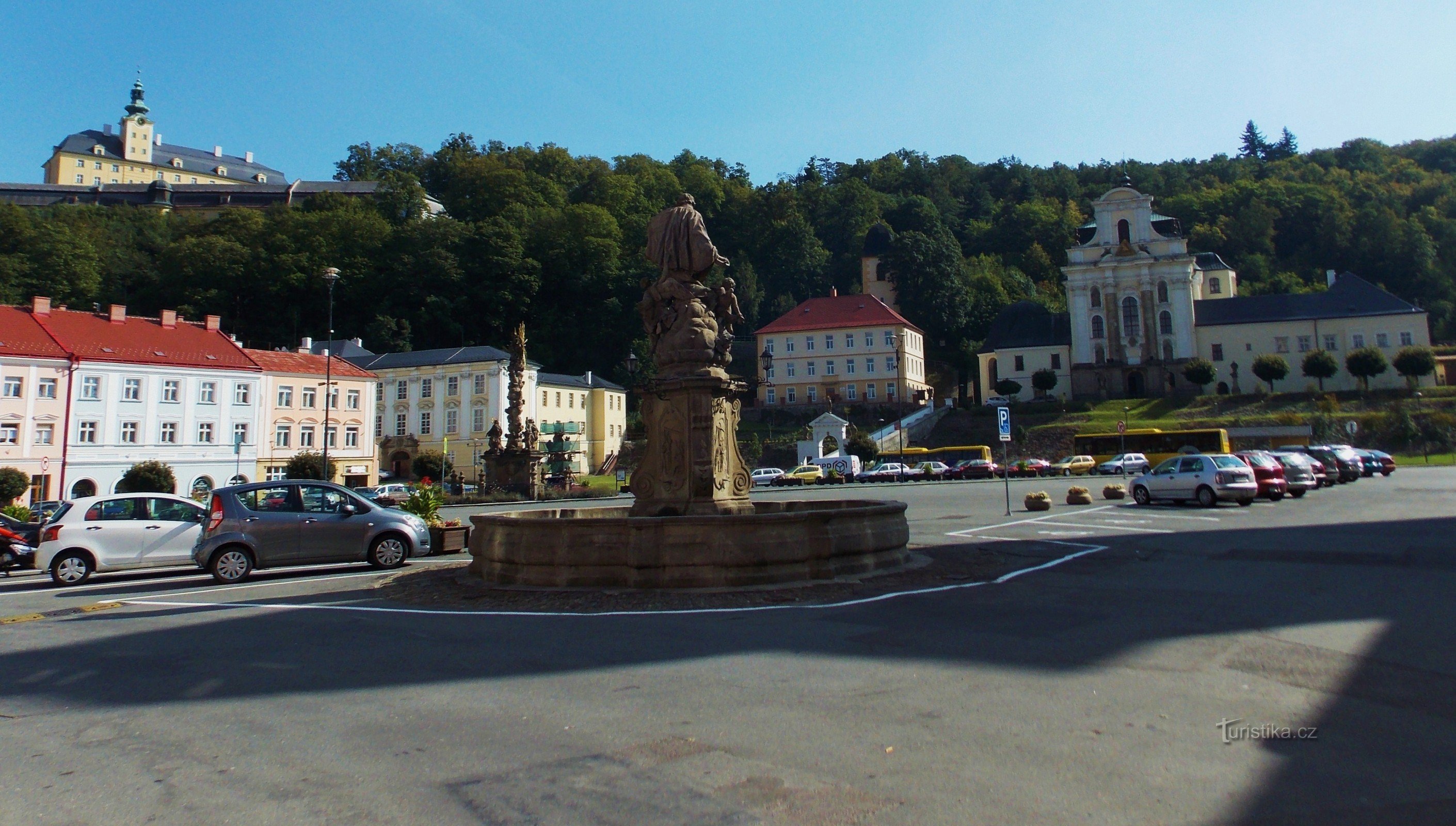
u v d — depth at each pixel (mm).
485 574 12414
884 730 5406
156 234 106000
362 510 15828
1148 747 5004
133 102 164125
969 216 163875
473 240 106062
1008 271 137000
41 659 8156
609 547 11227
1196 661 6984
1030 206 151375
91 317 54375
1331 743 5008
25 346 48406
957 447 67875
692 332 12836
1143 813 4121
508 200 122188
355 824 4191
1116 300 91188
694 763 4906
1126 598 10094
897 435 77625
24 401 47969
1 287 80375
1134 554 14531
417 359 78250
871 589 10812
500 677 6969
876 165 173125
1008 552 15023
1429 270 119812
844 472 63312
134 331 55000
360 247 102312
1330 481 33812
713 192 136125
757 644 7895
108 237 101125
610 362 106750
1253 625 8320
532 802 4414
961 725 5465
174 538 16156
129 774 4945
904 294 118938
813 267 130000
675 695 6281
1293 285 118375
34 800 4582
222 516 14602
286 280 94938
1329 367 80125
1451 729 5215
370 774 4855
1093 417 79875
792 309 115312
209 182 168125
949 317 115562
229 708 6250
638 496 12977
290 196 141625
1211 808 4164
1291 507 24125
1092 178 177250
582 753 5121
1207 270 109250
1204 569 12453
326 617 10031
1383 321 84812
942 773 4668
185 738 5574
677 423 12766
